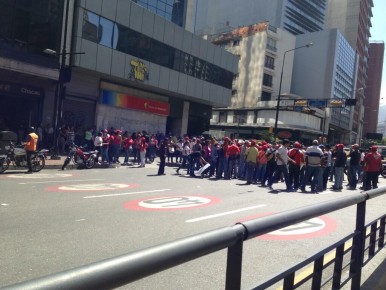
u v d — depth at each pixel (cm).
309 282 403
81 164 1730
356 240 374
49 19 2270
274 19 9219
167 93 3369
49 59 2272
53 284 95
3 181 1139
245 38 6956
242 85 6862
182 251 135
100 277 105
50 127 2231
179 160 2597
